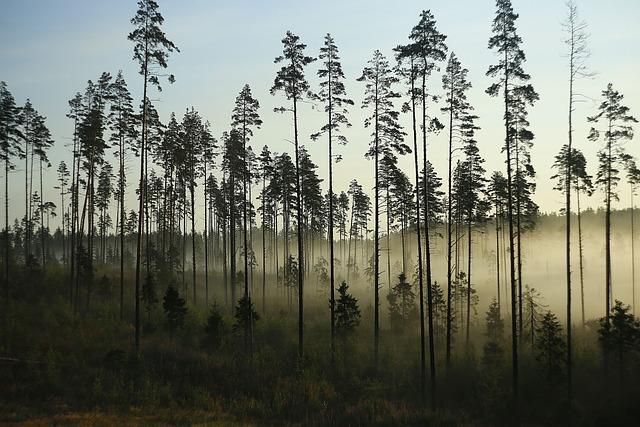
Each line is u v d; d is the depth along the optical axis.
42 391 22.89
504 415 26.48
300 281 32.50
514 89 26.91
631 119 33.66
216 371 28.78
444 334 42.53
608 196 36.09
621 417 25.20
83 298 45.50
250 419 22.09
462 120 29.92
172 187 59.31
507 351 36.84
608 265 35.69
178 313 36.78
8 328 30.94
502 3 26.73
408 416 23.27
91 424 18.45
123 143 42.22
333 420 22.45
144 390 24.02
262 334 39.50
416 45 27.55
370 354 35.47
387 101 32.00
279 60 32.47
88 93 46.44
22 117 45.56
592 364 34.00
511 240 27.36
